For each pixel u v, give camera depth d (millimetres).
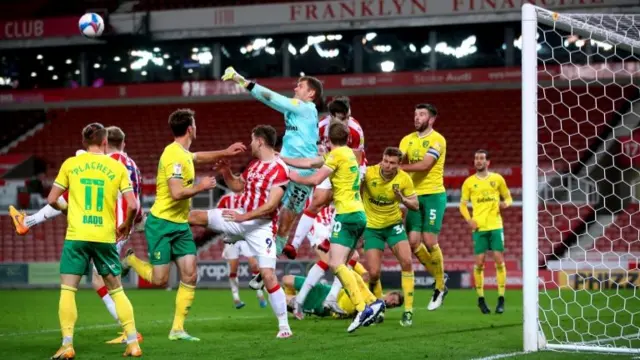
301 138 11062
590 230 25672
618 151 27281
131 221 8945
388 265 23172
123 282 23719
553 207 26578
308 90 11195
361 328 11438
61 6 35188
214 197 27969
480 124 30688
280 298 10375
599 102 30344
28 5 35375
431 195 12992
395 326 11758
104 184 8609
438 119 31203
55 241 27984
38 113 35125
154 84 34125
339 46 34656
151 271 10148
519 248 25625
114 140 10250
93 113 34875
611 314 14023
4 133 34469
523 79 9211
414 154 12875
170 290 22859
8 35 33594
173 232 9883
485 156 14578
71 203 8633
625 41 10852
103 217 8625
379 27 31250
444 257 25750
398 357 8578
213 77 35844
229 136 32344
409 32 33812
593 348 8953
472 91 32156
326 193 11992
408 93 32812
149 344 9750
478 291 14312
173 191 9586
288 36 34625
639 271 20781
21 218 9828
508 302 17328
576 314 13992
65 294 8586
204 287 23609
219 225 10523
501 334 10711
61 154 33000
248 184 10406
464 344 9641
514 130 30250
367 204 11984
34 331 11859
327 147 12273
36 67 37094
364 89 33156
